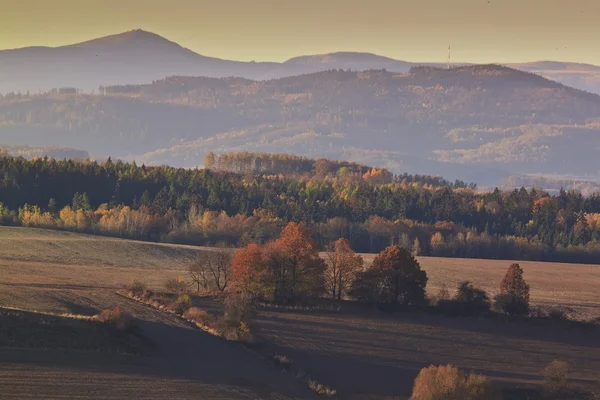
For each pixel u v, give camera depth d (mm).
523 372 189125
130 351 156500
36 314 162500
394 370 181000
